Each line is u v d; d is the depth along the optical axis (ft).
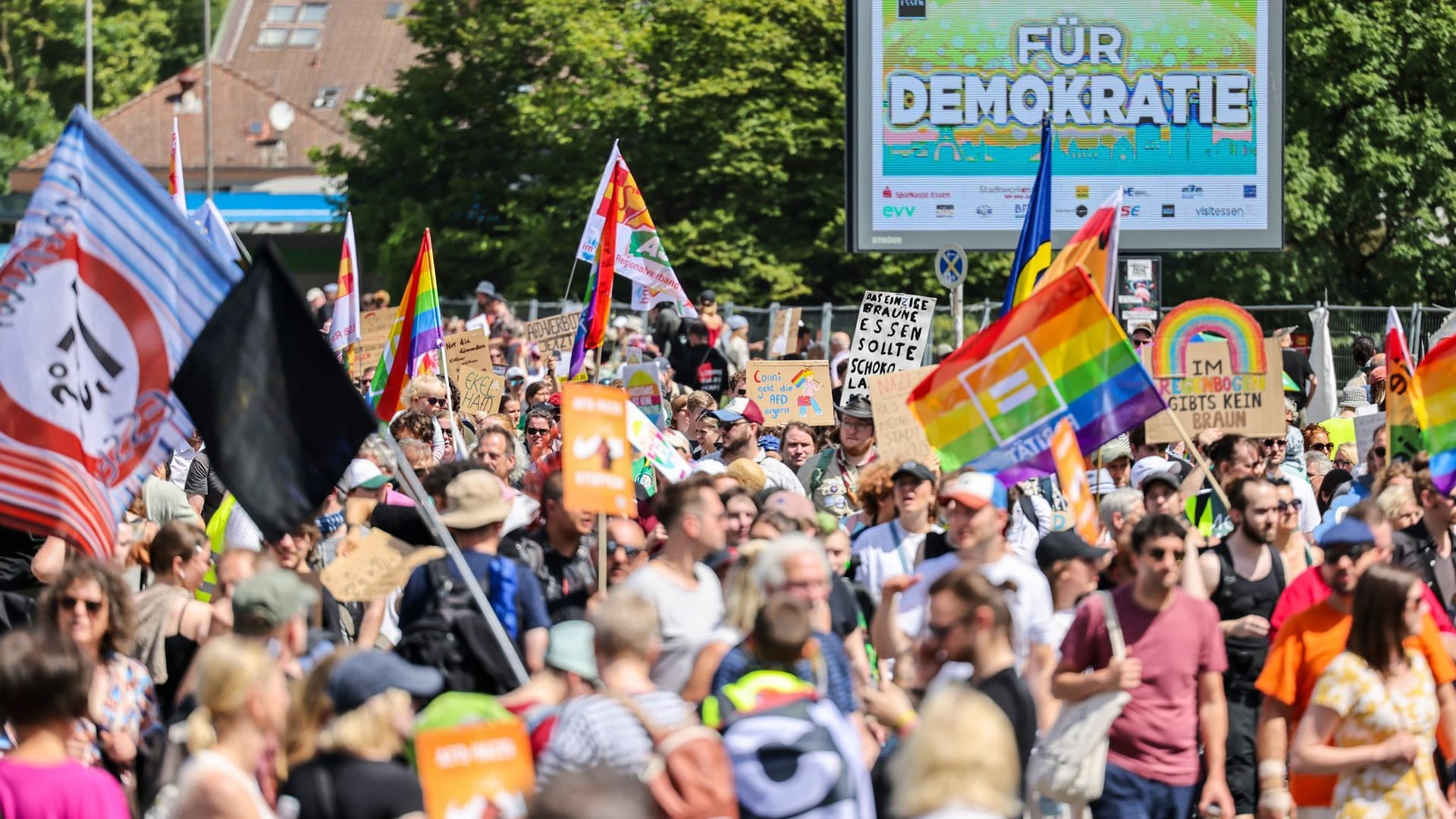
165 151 371.97
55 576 49.19
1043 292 53.16
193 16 502.38
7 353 42.45
